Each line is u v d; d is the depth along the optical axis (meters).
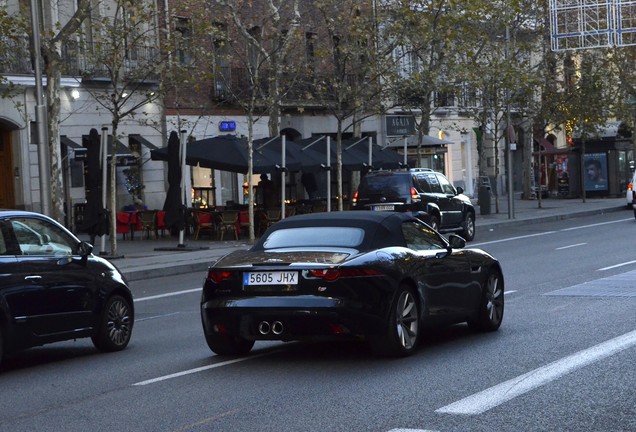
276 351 13.09
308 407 9.51
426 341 13.59
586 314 15.43
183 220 32.56
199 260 28.88
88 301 13.45
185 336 15.16
